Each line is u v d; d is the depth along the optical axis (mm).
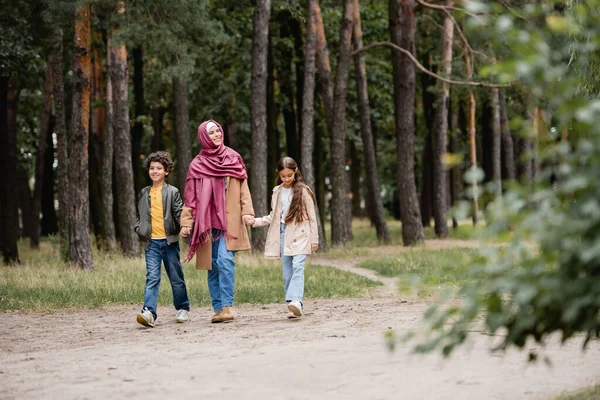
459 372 6441
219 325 10273
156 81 33969
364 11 37125
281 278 16938
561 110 3617
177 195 10719
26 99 39031
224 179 10656
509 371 6457
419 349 3939
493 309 3826
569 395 5434
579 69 7676
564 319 3607
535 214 3523
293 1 26359
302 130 26953
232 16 32656
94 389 6195
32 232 34156
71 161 20078
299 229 10742
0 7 20266
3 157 25703
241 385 6180
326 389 5969
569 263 3629
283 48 32938
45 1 19375
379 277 18438
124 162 24359
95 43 29109
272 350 7852
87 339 9492
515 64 3502
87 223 20047
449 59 32406
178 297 10812
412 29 30000
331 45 34438
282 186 10938
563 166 3592
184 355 7770
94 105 28219
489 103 36250
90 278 16734
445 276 15883
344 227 28891
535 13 3617
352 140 40000
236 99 33844
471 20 3494
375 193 31484
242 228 10766
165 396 5848
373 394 5754
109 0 20719
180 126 27953
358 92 31578
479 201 3627
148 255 10648
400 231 39844
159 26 21891
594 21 3812
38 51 27172
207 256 10602
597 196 3484
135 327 10500
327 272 18266
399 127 29922
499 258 3760
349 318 10438
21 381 6672
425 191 41688
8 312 12516
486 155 40688
